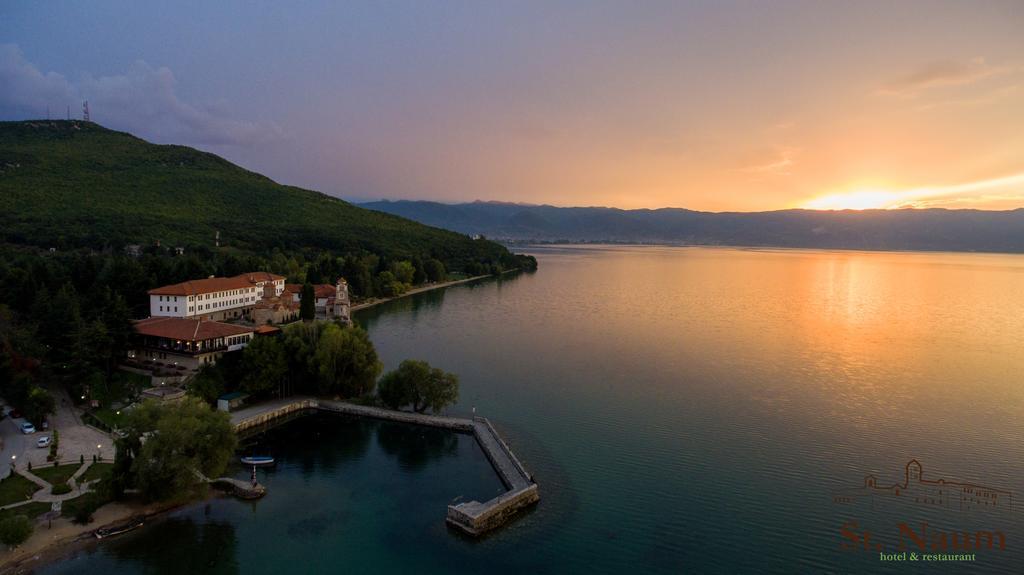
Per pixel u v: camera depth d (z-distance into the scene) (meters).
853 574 65.00
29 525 62.56
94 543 66.44
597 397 124.31
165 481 74.44
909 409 117.88
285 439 99.56
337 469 88.69
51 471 78.50
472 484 84.69
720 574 64.75
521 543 69.94
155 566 63.19
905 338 189.38
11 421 94.62
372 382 119.25
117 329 116.06
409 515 75.62
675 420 110.81
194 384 104.25
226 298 158.50
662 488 83.94
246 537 69.50
